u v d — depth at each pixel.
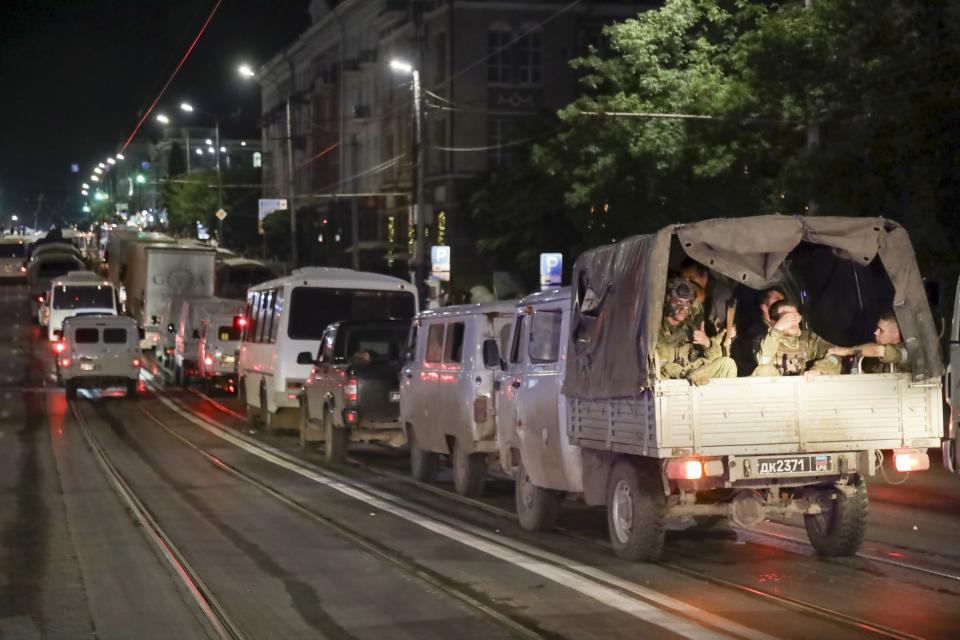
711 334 23.72
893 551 24.41
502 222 98.69
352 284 51.00
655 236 21.75
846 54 48.28
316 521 30.38
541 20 116.38
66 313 121.19
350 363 43.09
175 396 85.06
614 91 67.06
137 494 36.56
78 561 25.19
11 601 21.30
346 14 146.62
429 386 36.66
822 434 21.98
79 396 84.12
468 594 20.92
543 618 18.95
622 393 22.31
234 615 19.92
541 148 75.69
